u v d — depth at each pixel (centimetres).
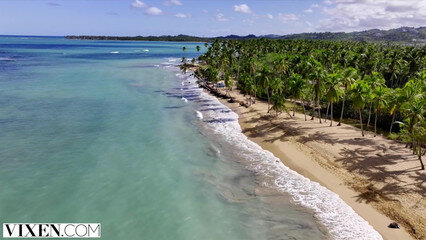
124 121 5494
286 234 2425
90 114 5859
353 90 4472
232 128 5269
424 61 6906
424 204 2723
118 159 3806
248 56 10744
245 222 2597
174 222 2583
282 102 5638
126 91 8425
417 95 3962
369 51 9075
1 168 3431
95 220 2573
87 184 3156
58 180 3216
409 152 3916
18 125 5000
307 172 3472
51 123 5181
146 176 3381
